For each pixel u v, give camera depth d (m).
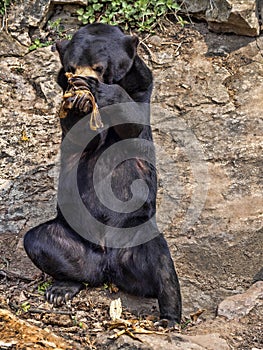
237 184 11.90
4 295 9.41
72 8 13.92
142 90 9.88
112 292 9.61
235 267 10.81
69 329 8.57
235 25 13.52
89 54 9.41
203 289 10.37
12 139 12.41
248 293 9.45
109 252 9.63
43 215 11.41
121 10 13.79
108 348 8.14
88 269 9.59
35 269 10.30
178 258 10.90
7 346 7.90
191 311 10.00
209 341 8.30
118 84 9.66
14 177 11.90
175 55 13.49
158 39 13.67
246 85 13.09
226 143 12.38
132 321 8.83
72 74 9.20
